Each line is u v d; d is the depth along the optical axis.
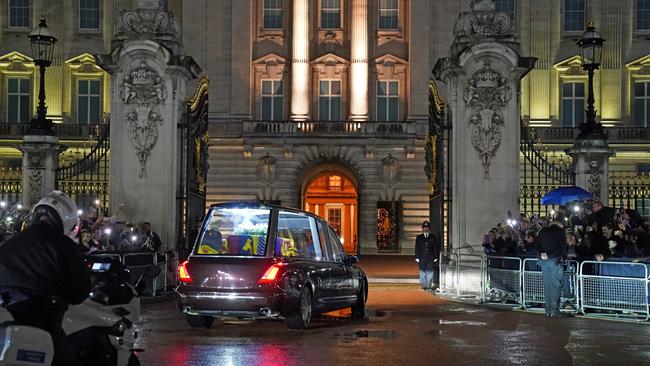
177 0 57.53
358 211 55.06
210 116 55.94
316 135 54.84
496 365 11.48
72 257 6.35
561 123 56.41
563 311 18.38
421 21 56.34
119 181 21.69
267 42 57.56
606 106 56.12
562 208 25.06
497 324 16.16
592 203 20.81
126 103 21.77
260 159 55.12
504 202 22.31
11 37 57.41
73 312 7.06
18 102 57.41
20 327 6.00
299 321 14.99
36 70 57.34
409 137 54.94
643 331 15.23
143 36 21.78
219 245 15.25
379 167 54.97
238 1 56.47
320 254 16.61
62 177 27.08
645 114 56.28
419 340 13.78
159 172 21.66
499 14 22.59
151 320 16.44
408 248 54.44
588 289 18.06
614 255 18.62
